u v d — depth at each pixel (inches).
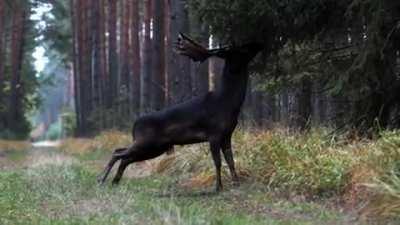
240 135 738.2
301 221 448.8
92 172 772.6
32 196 545.3
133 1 1766.7
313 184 531.5
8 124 2559.1
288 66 681.6
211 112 584.4
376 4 576.4
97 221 433.4
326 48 668.1
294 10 599.2
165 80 1398.9
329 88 652.1
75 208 486.3
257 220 451.5
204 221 432.5
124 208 481.4
